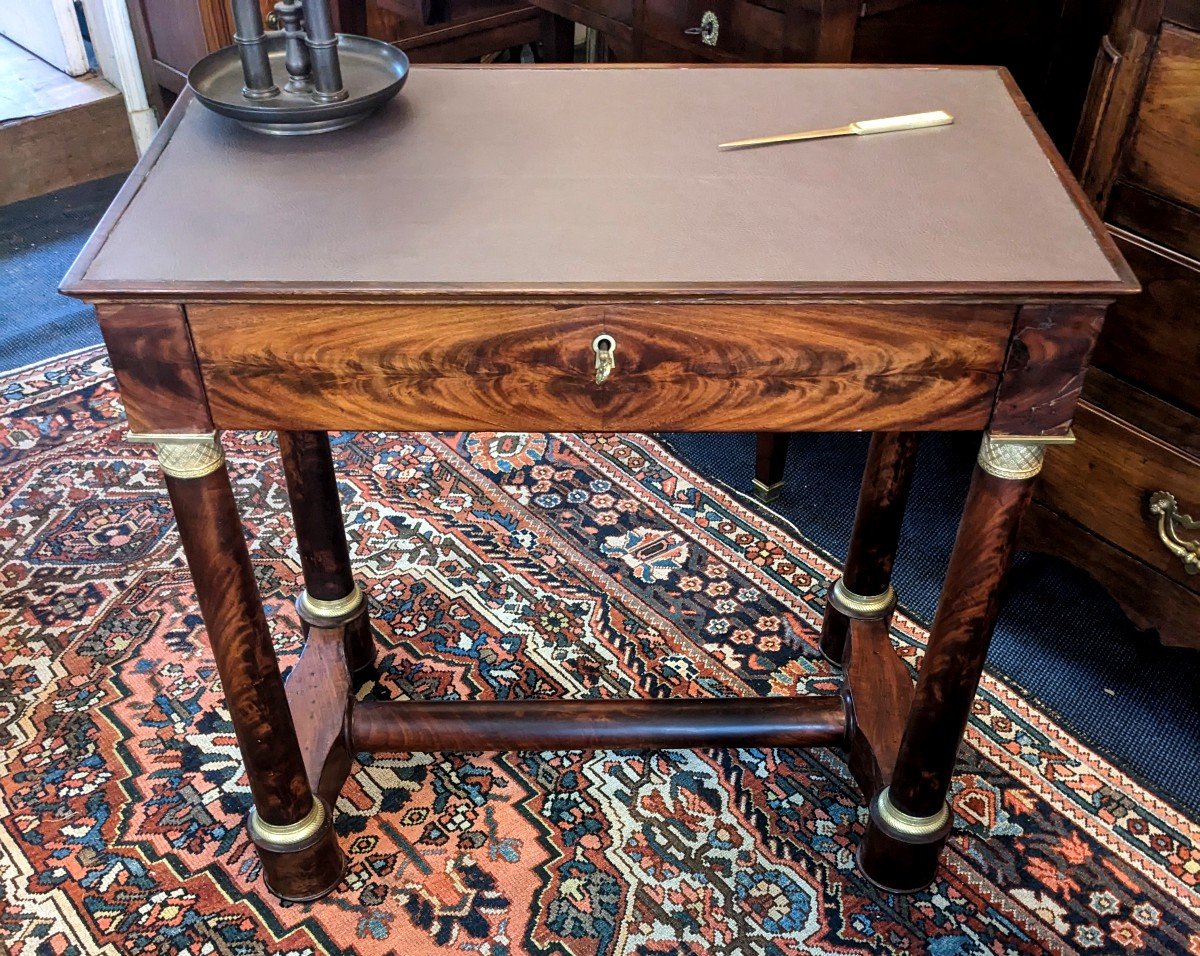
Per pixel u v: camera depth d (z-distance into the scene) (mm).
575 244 1036
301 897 1444
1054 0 2027
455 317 1006
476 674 1755
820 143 1225
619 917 1437
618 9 2170
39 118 2924
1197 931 1444
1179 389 1616
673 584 1920
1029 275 1002
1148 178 1549
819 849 1522
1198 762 1662
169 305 993
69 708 1690
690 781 1606
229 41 2605
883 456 1523
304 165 1167
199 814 1547
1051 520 1878
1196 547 1660
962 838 1541
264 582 1914
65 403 2301
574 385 1056
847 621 1721
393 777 1603
